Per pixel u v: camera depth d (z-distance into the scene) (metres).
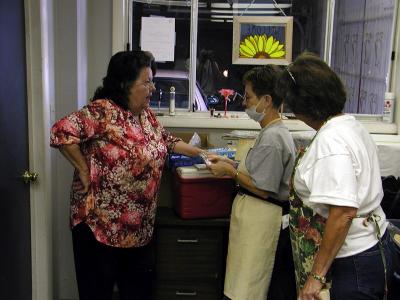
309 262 1.59
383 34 3.33
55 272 2.63
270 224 2.10
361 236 1.49
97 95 2.12
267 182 2.02
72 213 2.09
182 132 3.10
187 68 3.27
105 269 2.10
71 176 2.67
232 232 2.20
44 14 2.17
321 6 3.27
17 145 2.00
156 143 2.15
